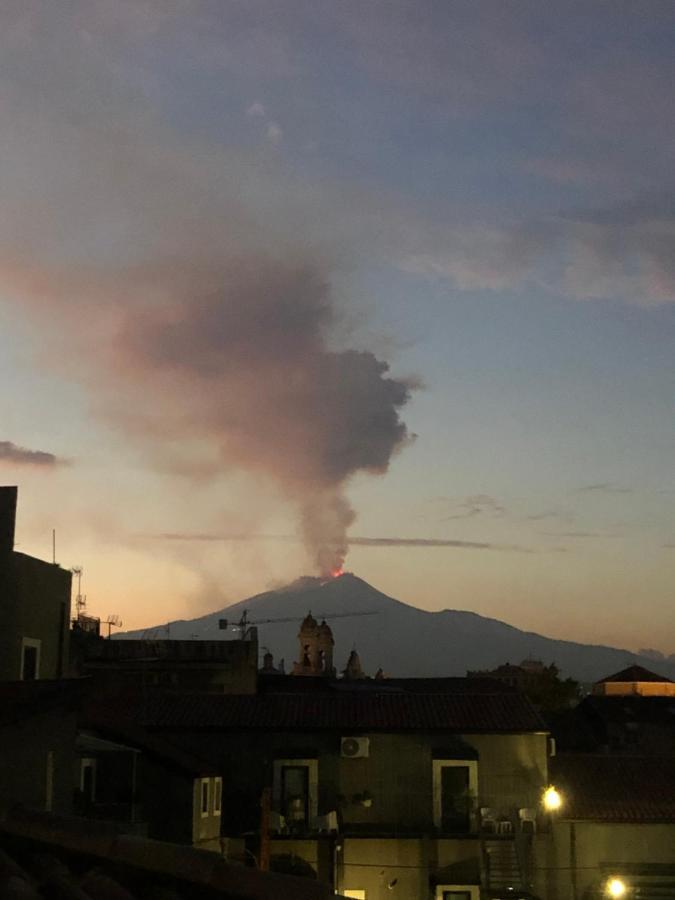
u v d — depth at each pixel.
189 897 5.86
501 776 42.69
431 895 40.34
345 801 42.41
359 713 44.47
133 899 6.14
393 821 42.16
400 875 40.81
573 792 43.50
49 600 31.67
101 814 31.91
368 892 40.72
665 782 44.44
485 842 40.97
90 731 35.50
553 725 70.06
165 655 59.50
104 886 6.34
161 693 47.91
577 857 41.41
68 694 24.77
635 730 69.69
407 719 43.81
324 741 43.00
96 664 58.88
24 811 7.93
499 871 40.56
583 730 69.94
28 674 29.94
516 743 42.94
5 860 7.16
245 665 59.22
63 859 7.12
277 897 5.29
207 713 44.47
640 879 40.88
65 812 24.89
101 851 6.70
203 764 39.09
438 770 42.53
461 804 42.31
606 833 41.66
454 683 66.56
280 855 40.28
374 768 42.75
